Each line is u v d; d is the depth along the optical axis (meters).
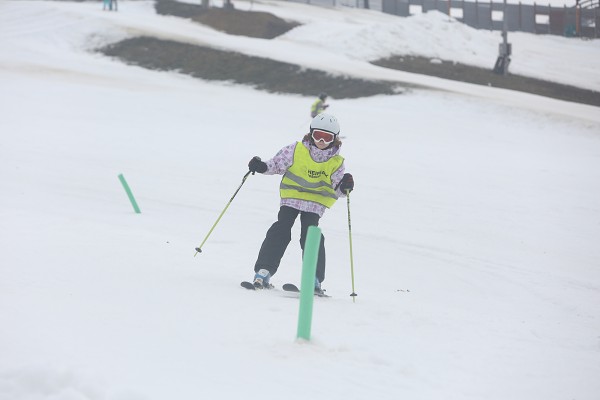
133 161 38.53
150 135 48.28
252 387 8.10
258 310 12.20
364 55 99.50
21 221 20.45
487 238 25.88
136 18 112.38
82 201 27.50
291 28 119.94
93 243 17.98
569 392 9.18
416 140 53.91
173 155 41.12
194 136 48.91
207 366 8.72
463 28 110.75
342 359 9.63
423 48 102.88
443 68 97.25
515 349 11.35
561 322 15.06
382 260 21.67
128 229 21.20
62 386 7.22
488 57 105.62
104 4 118.19
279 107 68.88
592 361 11.02
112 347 9.03
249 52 94.06
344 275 19.28
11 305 10.83
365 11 163.25
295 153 15.48
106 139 45.56
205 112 61.94
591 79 107.06
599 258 23.73
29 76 75.00
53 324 9.89
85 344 9.02
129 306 11.58
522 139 59.34
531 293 18.58
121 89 72.06
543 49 128.25
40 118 52.78
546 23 162.62
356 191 33.84
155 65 90.12
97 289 12.74
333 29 112.81
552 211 31.69
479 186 36.84
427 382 9.03
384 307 14.09
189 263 16.97
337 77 84.81
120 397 6.99
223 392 7.78
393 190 34.50
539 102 79.38
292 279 17.59
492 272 20.81
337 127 15.37
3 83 68.81
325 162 15.45
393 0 165.50
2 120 50.72
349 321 12.16
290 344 10.03
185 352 9.22
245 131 52.81
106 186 31.56
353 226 26.86
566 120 69.00
